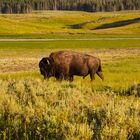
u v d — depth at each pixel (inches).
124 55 5866.1
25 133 738.8
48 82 1555.1
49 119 761.0
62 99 1018.1
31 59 5108.3
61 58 2033.7
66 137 687.7
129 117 786.2
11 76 2554.1
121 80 2202.3
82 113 816.9
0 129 787.4
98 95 1237.1
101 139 699.4
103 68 3449.8
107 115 779.4
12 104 921.5
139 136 741.3
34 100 1032.8
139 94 1465.3
